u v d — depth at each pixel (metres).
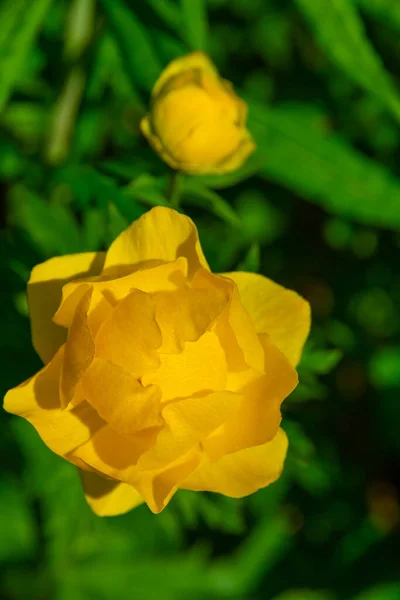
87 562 0.42
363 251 0.45
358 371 0.45
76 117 0.41
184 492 0.36
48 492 0.39
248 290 0.33
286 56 0.45
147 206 0.36
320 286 0.45
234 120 0.35
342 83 0.44
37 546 0.42
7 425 0.38
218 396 0.32
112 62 0.40
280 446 0.32
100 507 0.33
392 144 0.44
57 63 0.41
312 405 0.42
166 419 0.32
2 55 0.36
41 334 0.33
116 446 0.32
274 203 0.45
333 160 0.40
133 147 0.41
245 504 0.42
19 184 0.40
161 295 0.32
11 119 0.41
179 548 0.43
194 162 0.36
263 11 0.44
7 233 0.37
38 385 0.32
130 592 0.43
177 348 0.32
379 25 0.42
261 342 0.32
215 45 0.45
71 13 0.39
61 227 0.37
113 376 0.31
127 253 0.32
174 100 0.35
